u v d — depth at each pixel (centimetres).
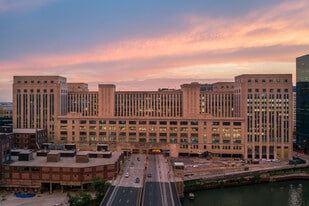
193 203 15738
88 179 15425
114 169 16288
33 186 15238
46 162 16212
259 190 18012
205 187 17900
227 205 15488
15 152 17988
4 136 16250
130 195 13638
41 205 13350
